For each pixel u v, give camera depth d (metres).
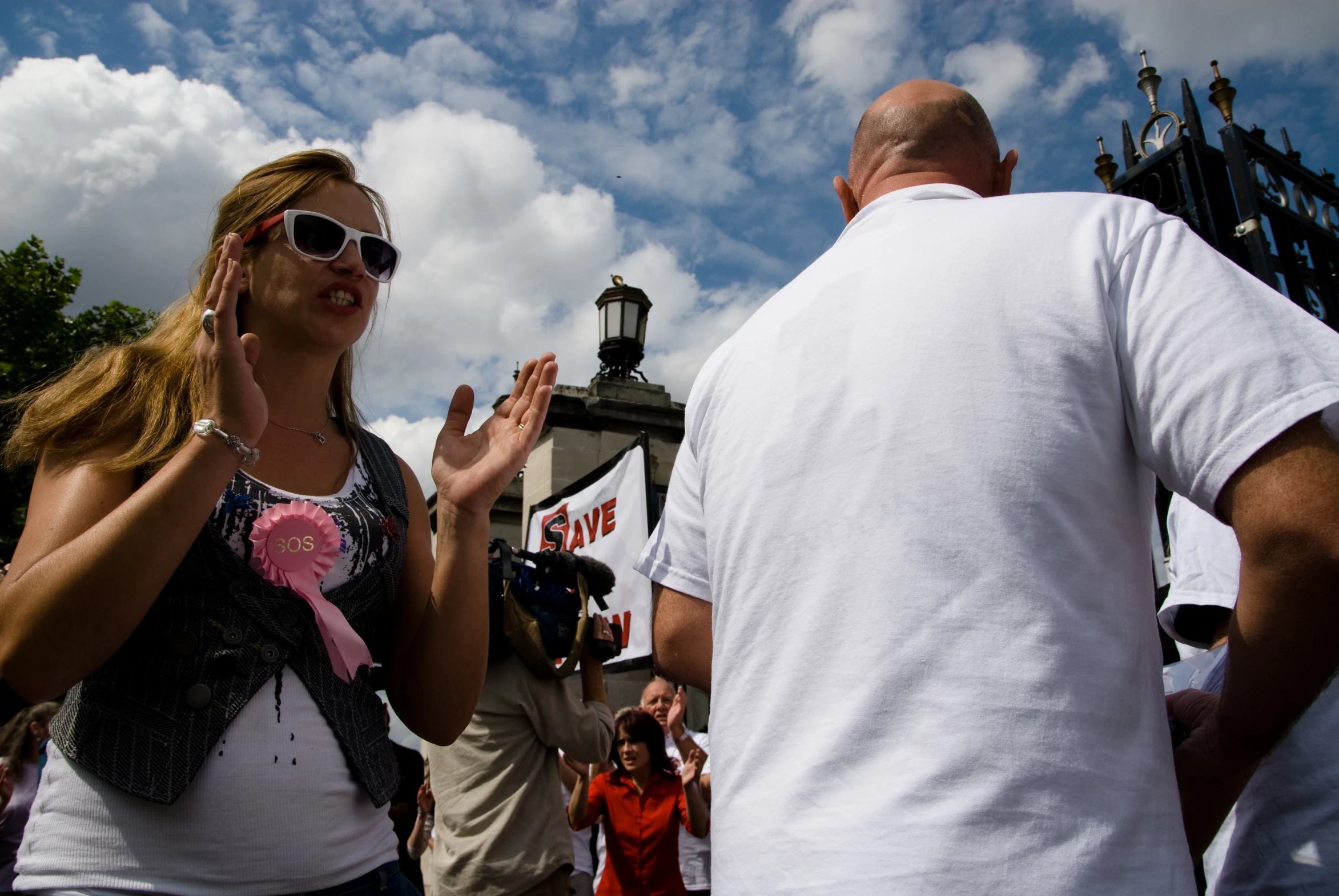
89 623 1.23
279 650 1.45
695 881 4.99
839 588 1.15
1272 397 1.04
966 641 1.06
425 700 1.72
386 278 1.75
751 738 1.17
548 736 3.33
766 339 1.42
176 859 1.31
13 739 4.38
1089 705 1.05
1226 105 3.40
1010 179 1.70
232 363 1.33
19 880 1.34
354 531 1.61
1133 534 1.17
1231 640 1.15
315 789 1.42
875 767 1.05
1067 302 1.19
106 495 1.39
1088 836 0.99
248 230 1.69
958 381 1.18
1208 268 1.16
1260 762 1.46
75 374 1.53
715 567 1.36
